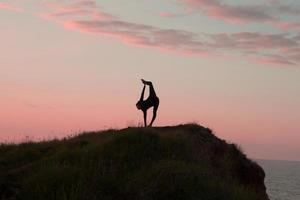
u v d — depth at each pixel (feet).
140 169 54.70
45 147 69.41
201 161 60.95
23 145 72.02
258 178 70.64
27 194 47.03
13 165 60.90
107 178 50.72
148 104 72.95
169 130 72.28
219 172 61.98
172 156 58.13
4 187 48.93
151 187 48.62
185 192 48.60
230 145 73.61
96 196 46.68
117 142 61.93
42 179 49.11
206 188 50.37
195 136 69.15
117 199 47.78
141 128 66.33
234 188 55.06
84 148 62.54
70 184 48.19
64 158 58.34
